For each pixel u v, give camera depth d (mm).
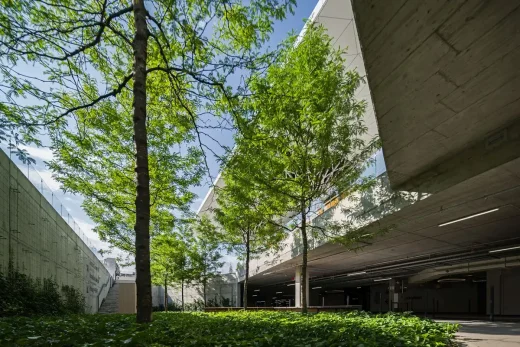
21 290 12633
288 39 10508
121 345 3430
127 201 14016
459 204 11797
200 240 26516
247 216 15281
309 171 11102
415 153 10039
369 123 16188
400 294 39469
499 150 8742
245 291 17953
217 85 6938
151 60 7707
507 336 8820
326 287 55938
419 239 17391
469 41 5754
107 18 6156
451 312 42719
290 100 9039
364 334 5602
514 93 7184
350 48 16047
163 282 32844
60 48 6316
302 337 4957
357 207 14672
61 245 20922
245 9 6602
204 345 3854
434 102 7578
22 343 3547
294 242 22281
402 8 5223
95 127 10500
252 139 7727
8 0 5492
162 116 10477
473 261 25188
